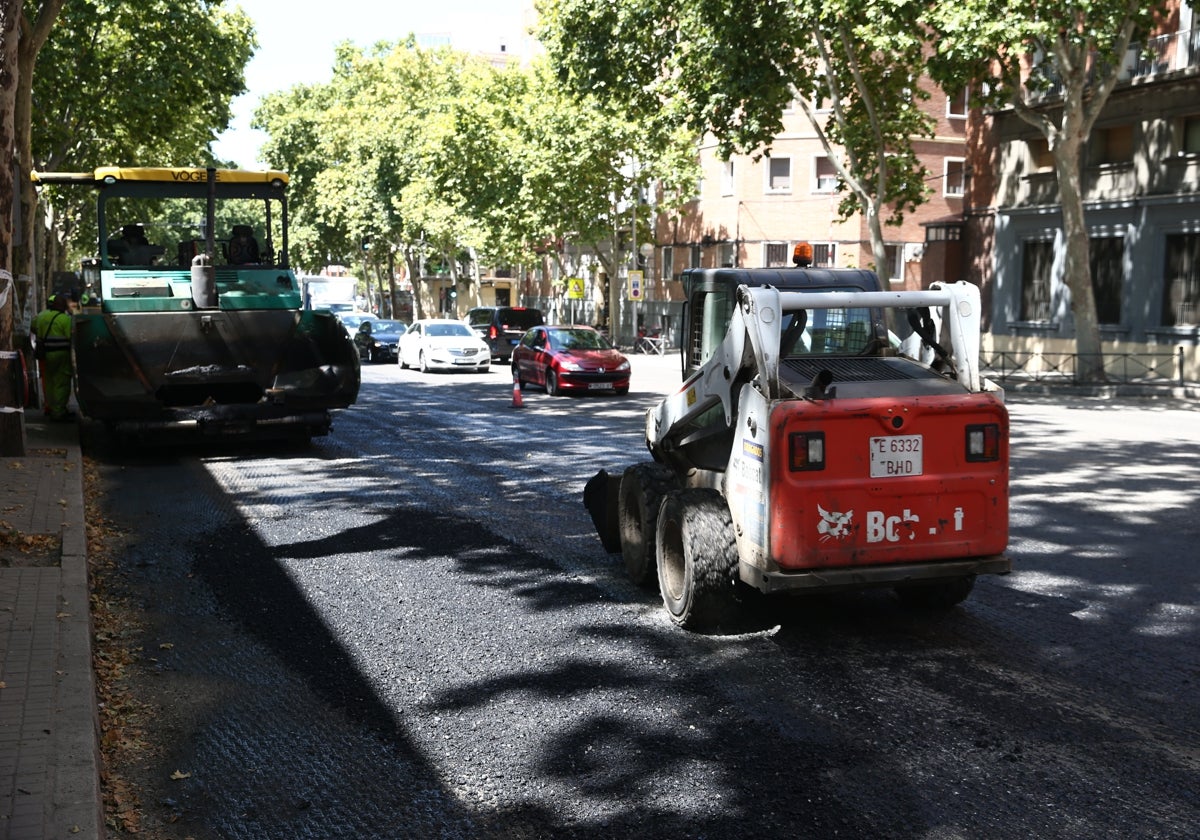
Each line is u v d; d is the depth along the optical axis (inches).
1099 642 259.6
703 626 265.0
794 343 263.6
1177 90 1135.6
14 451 514.9
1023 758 193.3
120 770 190.1
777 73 1112.8
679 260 2068.2
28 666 212.5
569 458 570.9
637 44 1166.3
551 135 1705.2
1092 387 1037.2
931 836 165.5
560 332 1037.2
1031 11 901.8
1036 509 425.1
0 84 482.6
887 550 243.1
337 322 581.6
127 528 391.2
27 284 826.8
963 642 259.8
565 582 317.1
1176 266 1156.5
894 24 952.3
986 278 1402.6
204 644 259.9
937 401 243.3
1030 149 1326.3
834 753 195.9
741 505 255.0
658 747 198.8
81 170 1595.7
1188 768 189.3
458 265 3080.7
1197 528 389.1
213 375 560.1
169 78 1293.1
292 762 193.6
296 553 353.7
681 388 297.0
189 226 626.5
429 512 422.6
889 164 1222.3
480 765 191.8
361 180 2583.7
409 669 242.1
